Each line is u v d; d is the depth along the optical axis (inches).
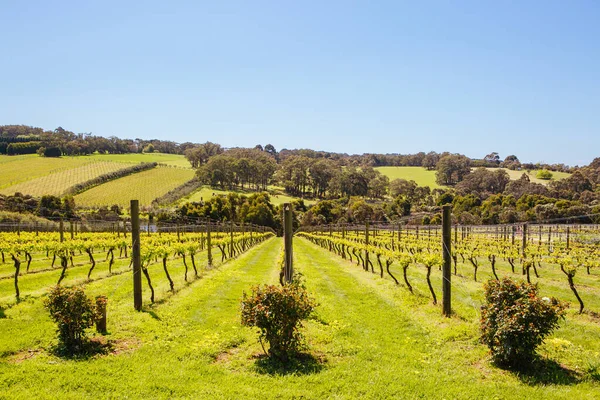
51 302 289.9
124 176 3676.2
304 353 301.6
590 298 507.5
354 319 401.7
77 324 289.6
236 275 704.4
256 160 5103.3
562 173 4564.5
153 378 248.1
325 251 1470.2
